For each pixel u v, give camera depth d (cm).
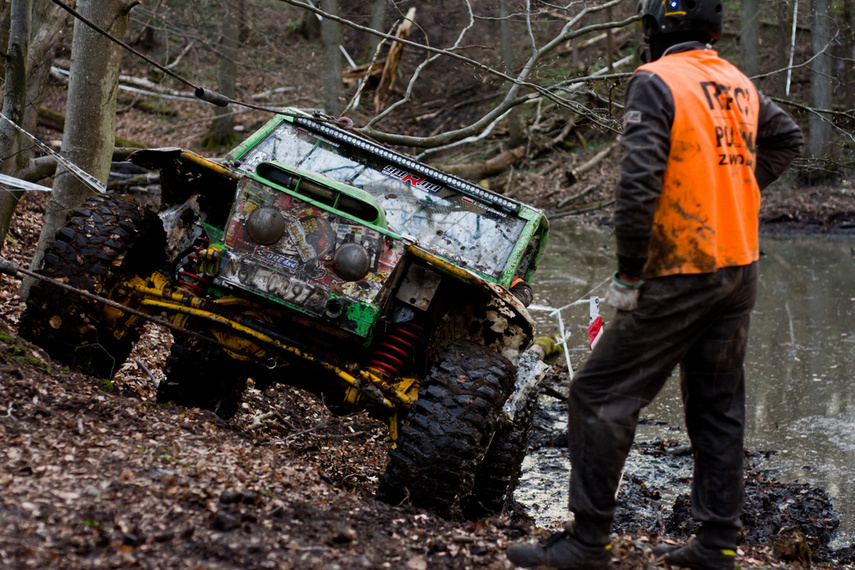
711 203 274
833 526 543
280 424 620
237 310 443
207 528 280
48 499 276
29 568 234
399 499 378
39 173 679
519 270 536
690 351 296
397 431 438
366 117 1897
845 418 757
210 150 1984
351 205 413
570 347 1012
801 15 1525
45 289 424
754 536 522
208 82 2191
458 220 509
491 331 430
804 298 1232
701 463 302
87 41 613
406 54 2281
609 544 289
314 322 422
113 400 397
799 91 2144
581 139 2233
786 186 2062
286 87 2098
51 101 1828
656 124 268
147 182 1374
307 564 269
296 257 402
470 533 327
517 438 487
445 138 755
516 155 2136
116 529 266
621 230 267
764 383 859
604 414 282
